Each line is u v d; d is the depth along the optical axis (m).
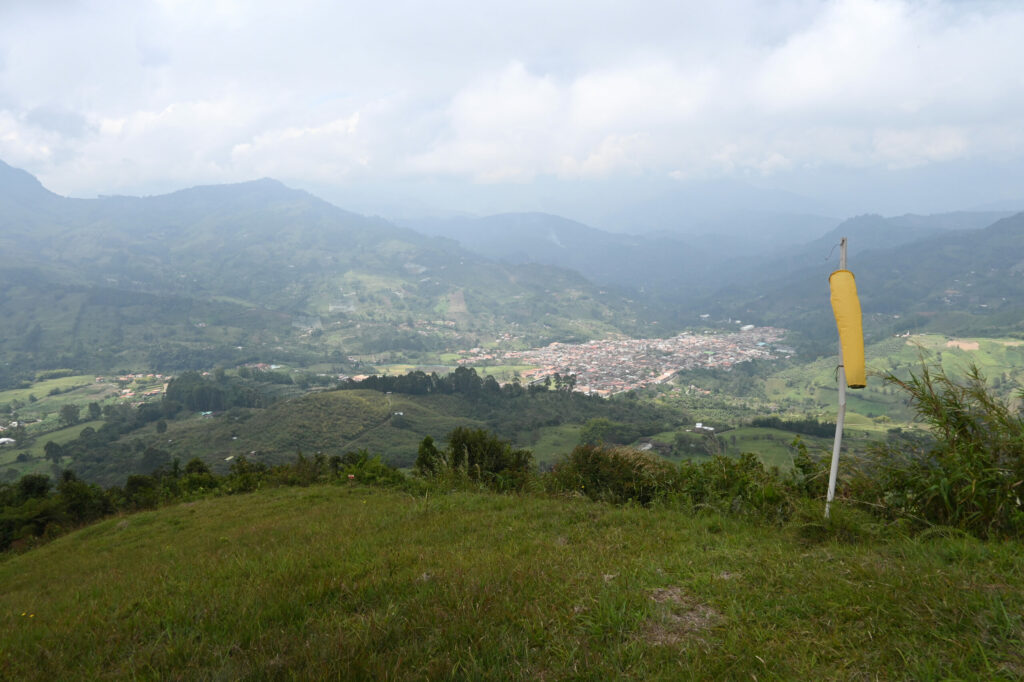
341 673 2.36
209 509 13.18
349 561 4.50
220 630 3.14
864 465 5.21
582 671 2.30
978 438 4.45
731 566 3.58
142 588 4.70
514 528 5.58
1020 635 2.18
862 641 2.35
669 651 2.40
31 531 16.52
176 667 2.73
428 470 11.44
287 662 2.51
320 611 3.29
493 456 10.63
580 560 3.95
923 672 2.05
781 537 4.44
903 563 3.19
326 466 16.72
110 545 11.12
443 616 2.90
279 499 12.89
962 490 3.98
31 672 2.97
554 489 8.26
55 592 6.21
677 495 6.46
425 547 4.94
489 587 3.30
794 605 2.76
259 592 3.71
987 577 2.81
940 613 2.46
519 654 2.50
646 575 3.44
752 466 6.54
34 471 64.44
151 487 20.38
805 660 2.24
